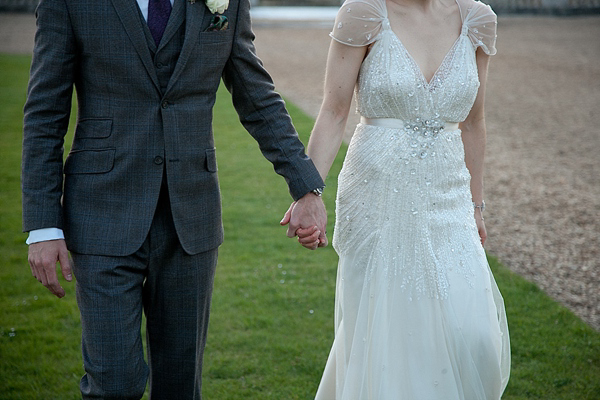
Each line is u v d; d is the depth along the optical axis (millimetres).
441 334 2645
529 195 6906
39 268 2410
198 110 2539
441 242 2717
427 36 2727
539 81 13578
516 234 5836
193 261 2596
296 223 2682
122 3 2369
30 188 2404
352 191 2809
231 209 6344
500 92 12602
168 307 2627
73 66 2434
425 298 2662
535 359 3791
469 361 2639
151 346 2697
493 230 5938
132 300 2480
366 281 2727
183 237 2533
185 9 2461
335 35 2730
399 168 2701
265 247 5477
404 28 2713
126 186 2475
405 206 2699
